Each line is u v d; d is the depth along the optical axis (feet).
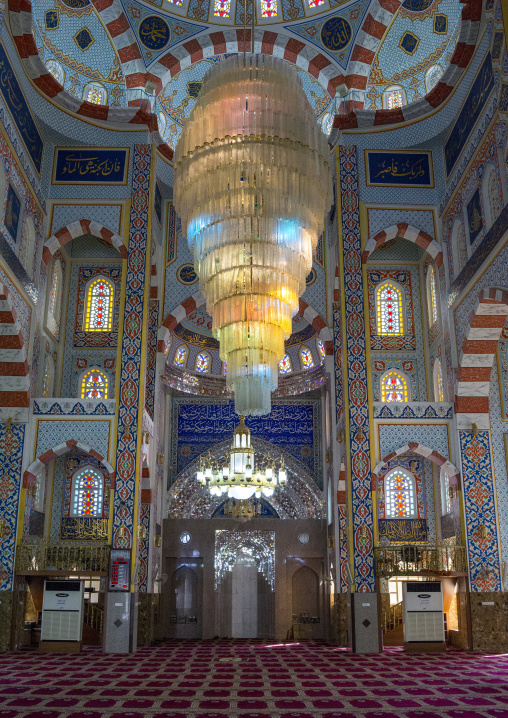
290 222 32.96
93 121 46.24
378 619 39.68
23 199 40.93
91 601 50.72
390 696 23.79
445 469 42.75
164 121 54.80
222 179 32.04
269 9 49.65
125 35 47.93
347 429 42.16
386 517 48.96
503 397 42.93
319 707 21.76
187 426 62.95
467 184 40.96
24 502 40.57
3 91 37.55
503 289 35.29
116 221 44.93
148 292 43.78
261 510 63.52
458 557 40.88
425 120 46.24
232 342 34.22
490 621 39.86
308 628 55.83
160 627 55.42
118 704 21.98
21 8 38.37
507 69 32.86
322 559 57.16
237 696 23.72
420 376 50.98
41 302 44.42
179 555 57.21
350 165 46.47
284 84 33.27
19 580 40.40
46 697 23.16
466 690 25.08
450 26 47.73
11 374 40.91
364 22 47.80
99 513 48.44
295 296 34.27
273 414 63.26
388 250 53.01
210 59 53.83
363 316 43.86
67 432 41.45
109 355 50.67
